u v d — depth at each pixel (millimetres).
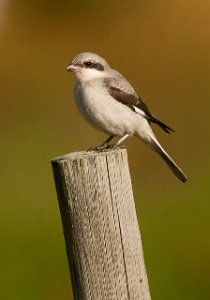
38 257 12570
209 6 22281
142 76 21516
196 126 19297
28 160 17719
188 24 22141
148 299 6855
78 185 6738
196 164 17922
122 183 6781
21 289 12031
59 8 22953
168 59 21719
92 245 6727
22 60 21906
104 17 22812
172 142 18562
